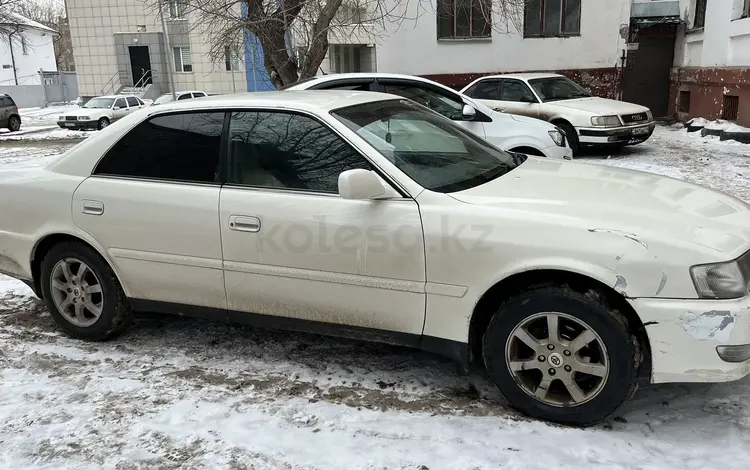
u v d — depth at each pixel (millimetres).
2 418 3332
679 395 3404
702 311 2750
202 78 32938
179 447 3049
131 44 33688
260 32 10000
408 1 16312
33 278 4406
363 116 3701
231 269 3664
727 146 12367
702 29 16141
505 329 3152
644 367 2953
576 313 2963
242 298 3719
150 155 3906
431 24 17719
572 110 11469
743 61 13539
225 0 10102
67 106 41594
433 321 3283
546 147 7645
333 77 7566
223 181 3678
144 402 3482
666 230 2889
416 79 7727
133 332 4484
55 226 4121
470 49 17922
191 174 3768
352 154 3420
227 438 3113
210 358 4043
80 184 4043
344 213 3334
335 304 3479
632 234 2871
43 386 3686
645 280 2820
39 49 49438
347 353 4066
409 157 3514
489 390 3531
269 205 3496
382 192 3230
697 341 2781
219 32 10750
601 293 2949
